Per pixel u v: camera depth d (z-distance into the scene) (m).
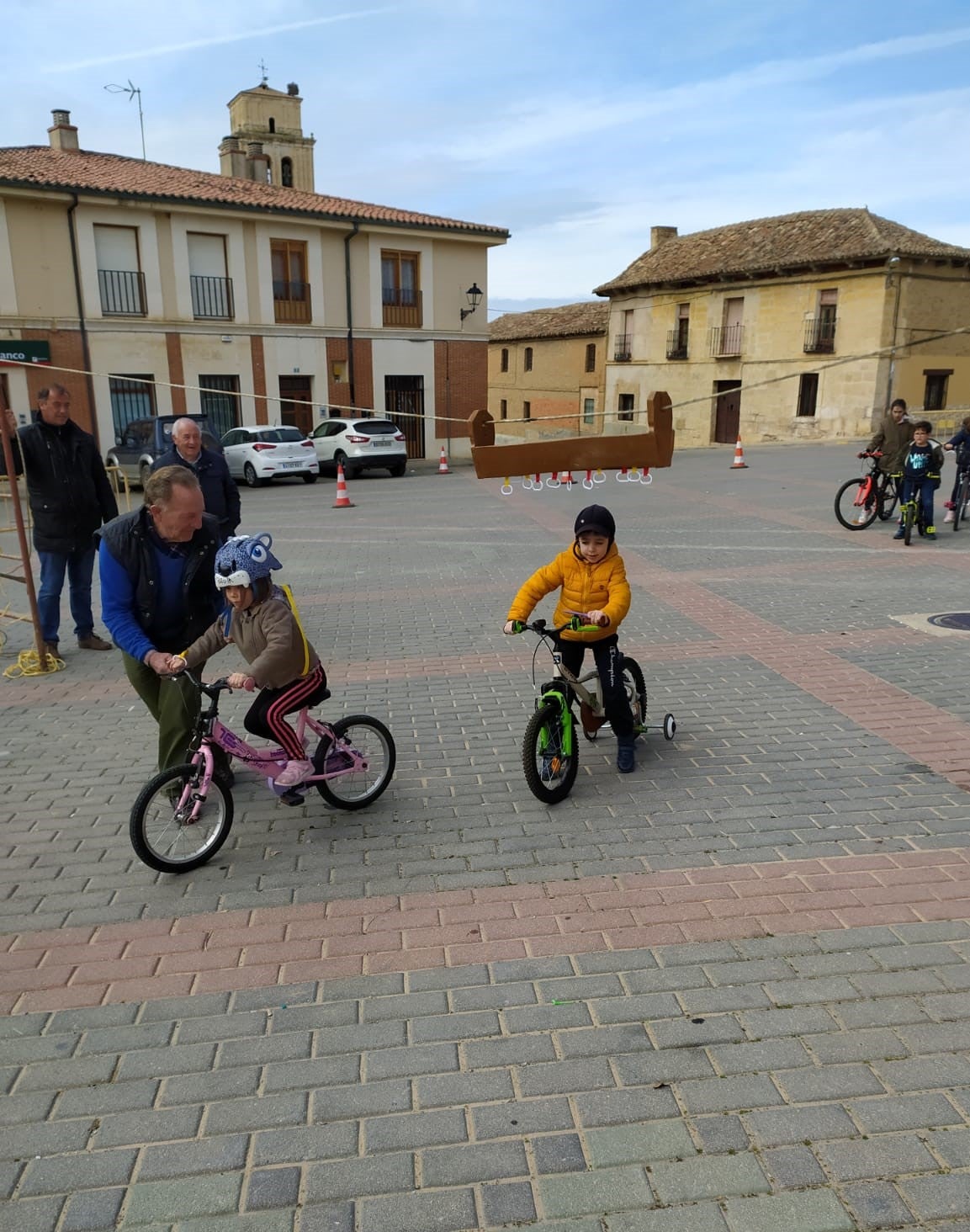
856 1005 3.01
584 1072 2.76
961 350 33.06
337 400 28.81
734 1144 2.48
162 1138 2.56
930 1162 2.40
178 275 25.45
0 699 6.47
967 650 6.86
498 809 4.54
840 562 10.28
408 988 3.18
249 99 44.19
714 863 3.95
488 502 17.66
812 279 32.94
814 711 5.70
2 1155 2.52
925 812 4.33
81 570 7.48
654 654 7.03
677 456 28.62
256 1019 3.04
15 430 7.04
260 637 3.99
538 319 52.16
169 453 6.82
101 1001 3.16
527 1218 2.28
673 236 43.31
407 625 8.25
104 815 4.61
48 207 23.36
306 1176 2.42
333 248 27.91
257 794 4.84
